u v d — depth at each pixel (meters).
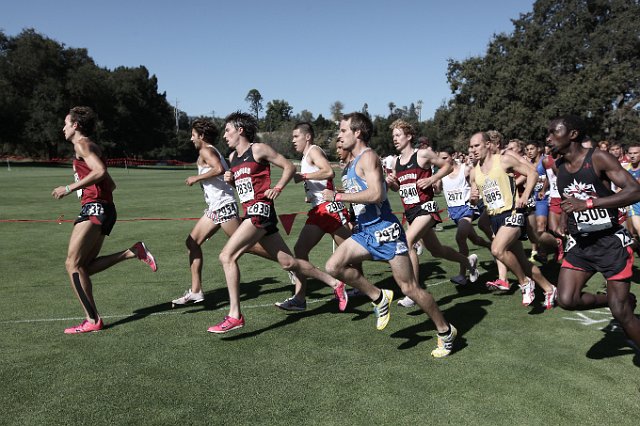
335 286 4.95
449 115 46.06
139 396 3.30
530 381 3.50
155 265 4.78
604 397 3.28
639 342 3.52
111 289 5.98
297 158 67.62
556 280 6.43
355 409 3.13
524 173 4.91
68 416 3.05
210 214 5.24
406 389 3.39
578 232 3.57
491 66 42.94
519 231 4.87
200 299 5.43
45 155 61.94
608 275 3.51
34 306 5.26
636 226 6.85
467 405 3.18
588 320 4.80
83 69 56.75
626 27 45.78
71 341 4.28
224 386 3.45
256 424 2.97
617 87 39.03
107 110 61.00
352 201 3.63
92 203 4.45
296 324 4.77
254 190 4.43
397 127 5.29
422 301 3.80
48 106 54.78
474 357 3.93
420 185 5.11
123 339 4.33
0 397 3.28
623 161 9.94
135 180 30.42
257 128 4.59
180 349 4.12
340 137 3.91
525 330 4.55
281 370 3.71
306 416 3.05
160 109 71.69
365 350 4.10
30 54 54.94
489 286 5.83
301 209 15.09
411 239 5.32
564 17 49.25
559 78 42.47
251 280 6.50
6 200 16.50
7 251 8.25
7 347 4.13
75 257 4.40
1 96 51.28
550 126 3.55
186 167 62.50
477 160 5.35
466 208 6.24
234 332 4.55
